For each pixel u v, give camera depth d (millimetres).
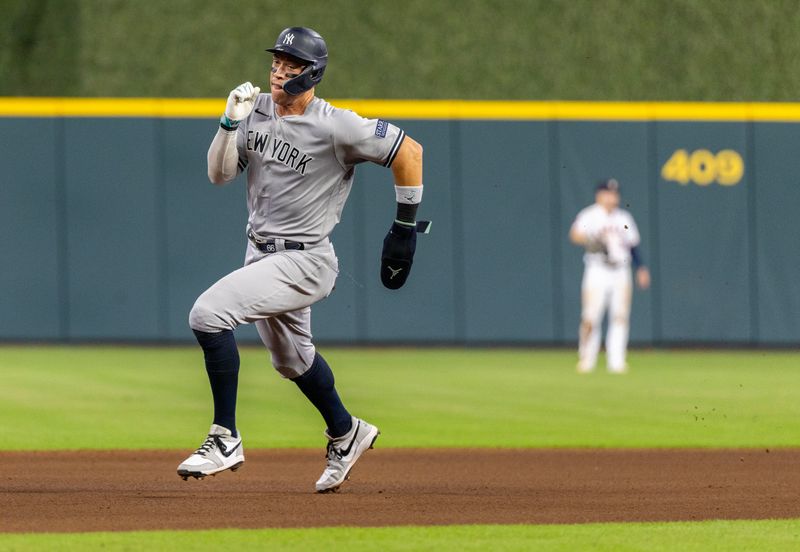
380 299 54594
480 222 54500
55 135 53938
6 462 26344
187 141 53781
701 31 56562
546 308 54750
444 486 23375
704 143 54594
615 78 56656
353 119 20016
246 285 20047
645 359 52438
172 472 24969
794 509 20953
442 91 56656
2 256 54406
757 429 33281
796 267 54594
